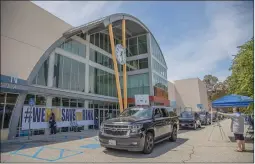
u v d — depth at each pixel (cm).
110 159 652
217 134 1377
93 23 1966
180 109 4925
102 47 2662
